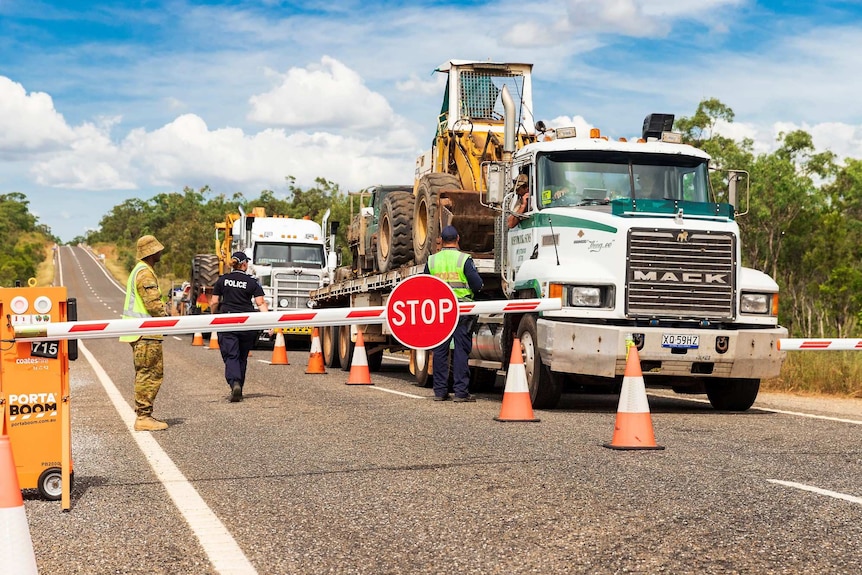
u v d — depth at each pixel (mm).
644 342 11062
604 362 11031
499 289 14625
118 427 10133
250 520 5680
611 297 11234
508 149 13086
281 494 6422
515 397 10359
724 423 10281
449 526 5441
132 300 9922
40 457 6281
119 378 17109
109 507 6094
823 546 4910
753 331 11289
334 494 6391
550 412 11445
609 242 11305
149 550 5023
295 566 4684
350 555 4867
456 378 12750
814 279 66500
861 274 55938
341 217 102875
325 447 8484
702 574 4441
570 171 12352
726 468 7230
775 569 4504
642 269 11203
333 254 31469
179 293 54281
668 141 12898
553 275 11305
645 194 12336
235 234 34250
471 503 6027
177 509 6004
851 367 14625
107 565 4746
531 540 5098
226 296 14156
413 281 7836
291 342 34562
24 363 6242
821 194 70250
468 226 14977
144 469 7469
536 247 12414
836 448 8312
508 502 6039
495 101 17469
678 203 11516
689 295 11297
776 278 66562
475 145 16750
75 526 5590
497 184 12797
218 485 6781
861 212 77750
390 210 17047
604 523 5445
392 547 5008
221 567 4676
